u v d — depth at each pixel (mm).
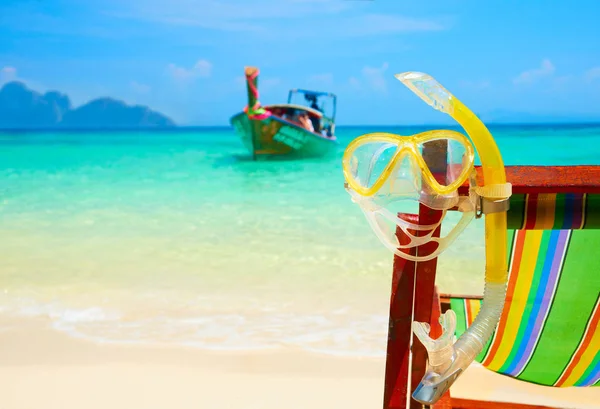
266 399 2861
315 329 3723
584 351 1904
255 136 15953
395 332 1581
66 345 3490
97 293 4543
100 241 6539
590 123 52562
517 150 25688
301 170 14453
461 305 2066
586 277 1768
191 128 67500
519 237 1745
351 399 2863
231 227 7316
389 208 1334
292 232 6898
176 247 6199
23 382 3023
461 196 1267
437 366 1147
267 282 4816
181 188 11609
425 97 1113
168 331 3713
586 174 1401
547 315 1856
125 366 3199
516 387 2971
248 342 3514
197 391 2934
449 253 5402
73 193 10914
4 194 10758
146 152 24734
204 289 4633
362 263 5387
